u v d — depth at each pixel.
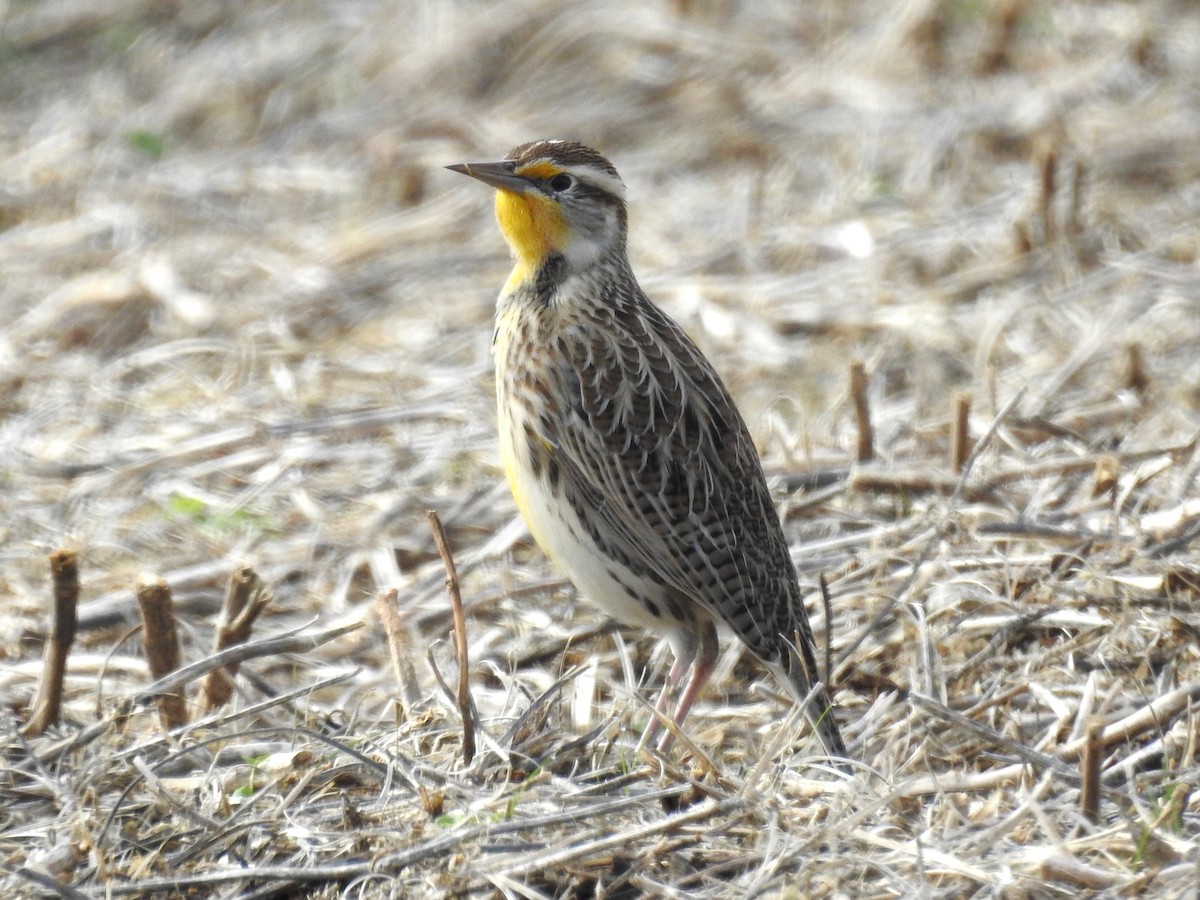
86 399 13.45
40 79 19.59
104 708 9.12
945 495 10.73
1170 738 7.83
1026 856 6.95
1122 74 17.08
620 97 17.88
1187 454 10.58
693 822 7.35
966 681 8.90
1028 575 9.64
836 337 13.58
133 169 17.44
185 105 18.64
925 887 6.77
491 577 10.66
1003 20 17.41
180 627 10.15
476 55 18.75
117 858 7.50
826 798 7.58
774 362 13.20
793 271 14.63
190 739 8.59
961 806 7.55
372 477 12.08
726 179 16.30
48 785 7.98
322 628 10.28
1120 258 14.06
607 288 9.55
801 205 15.66
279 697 8.49
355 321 14.45
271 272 15.08
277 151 17.67
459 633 8.03
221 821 7.70
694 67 18.06
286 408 13.05
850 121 16.78
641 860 7.14
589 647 9.93
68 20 20.39
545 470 9.31
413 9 19.58
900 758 8.14
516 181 9.40
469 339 13.85
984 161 15.97
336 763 8.14
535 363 9.27
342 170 17.12
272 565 11.09
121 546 11.42
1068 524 10.13
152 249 15.66
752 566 8.98
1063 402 12.10
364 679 9.71
